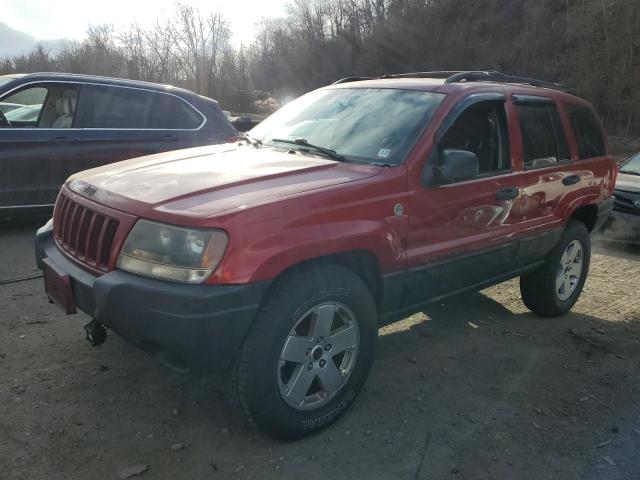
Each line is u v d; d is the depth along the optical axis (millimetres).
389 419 3385
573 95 5426
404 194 3434
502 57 37625
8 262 5816
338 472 2893
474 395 3713
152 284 2725
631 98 28109
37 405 3283
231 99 37281
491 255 4125
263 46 53969
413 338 4559
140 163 3746
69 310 3137
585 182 5102
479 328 4836
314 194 3037
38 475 2732
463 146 3928
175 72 33625
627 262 7320
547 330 4883
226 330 2723
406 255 3494
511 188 4184
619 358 4383
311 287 2982
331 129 4043
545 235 4645
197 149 4199
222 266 2686
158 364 3816
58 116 6992
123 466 2836
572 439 3293
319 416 3158
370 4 51156
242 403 2926
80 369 3709
